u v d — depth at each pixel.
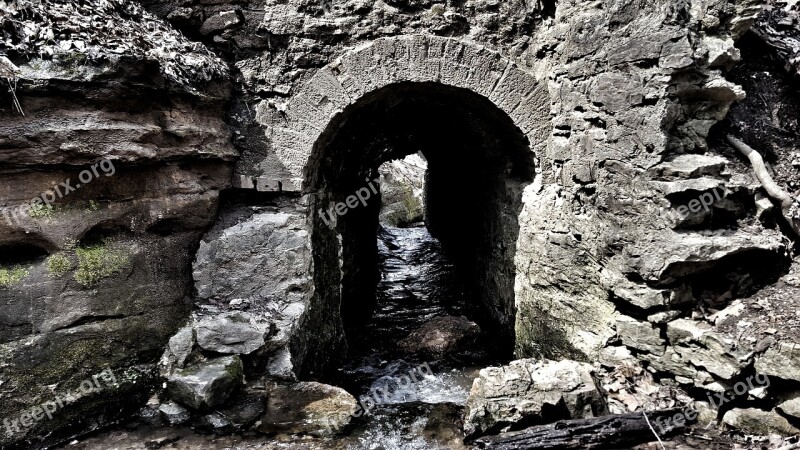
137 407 4.50
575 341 5.21
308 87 5.20
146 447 4.09
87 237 4.18
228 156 5.02
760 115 4.84
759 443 3.83
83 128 3.83
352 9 5.17
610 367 4.79
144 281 4.53
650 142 4.27
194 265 4.97
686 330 4.24
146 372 4.54
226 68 5.09
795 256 4.46
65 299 4.03
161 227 4.63
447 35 5.33
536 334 5.83
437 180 11.51
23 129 3.59
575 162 5.04
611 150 4.57
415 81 5.30
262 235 5.15
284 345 5.02
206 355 4.80
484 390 4.43
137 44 4.27
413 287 9.84
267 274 5.19
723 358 3.98
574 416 4.27
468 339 6.93
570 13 4.88
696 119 4.44
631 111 4.38
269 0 5.09
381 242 12.71
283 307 5.19
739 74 4.95
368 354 6.85
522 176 6.25
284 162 5.25
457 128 7.13
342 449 4.21
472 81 5.36
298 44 5.15
